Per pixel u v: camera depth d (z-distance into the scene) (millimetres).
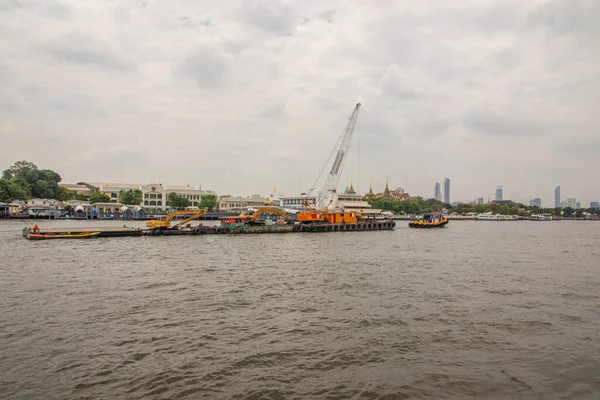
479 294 33938
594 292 35375
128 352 20234
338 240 85312
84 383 16938
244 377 17781
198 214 97625
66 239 77000
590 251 70875
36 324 24375
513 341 22719
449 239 94750
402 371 18625
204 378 17594
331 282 37844
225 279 38750
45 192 184875
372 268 46531
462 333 23891
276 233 102375
